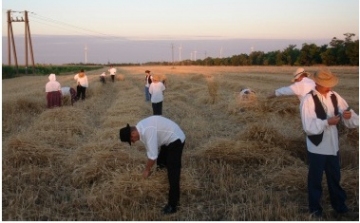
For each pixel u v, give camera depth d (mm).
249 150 6934
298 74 6895
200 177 6113
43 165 6941
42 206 5234
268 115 10836
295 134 7820
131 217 4891
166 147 5152
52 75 13414
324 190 5484
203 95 16328
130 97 17094
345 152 7012
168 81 25109
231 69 52844
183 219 4848
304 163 6758
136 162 6445
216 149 6934
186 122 10344
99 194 5297
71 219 4863
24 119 11656
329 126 4656
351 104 13297
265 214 4777
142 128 5008
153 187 5414
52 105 13438
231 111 11812
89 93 18547
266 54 71625
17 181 6035
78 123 10094
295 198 5406
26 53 47094
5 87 26344
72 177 6191
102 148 7148
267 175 6113
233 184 5781
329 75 4539
